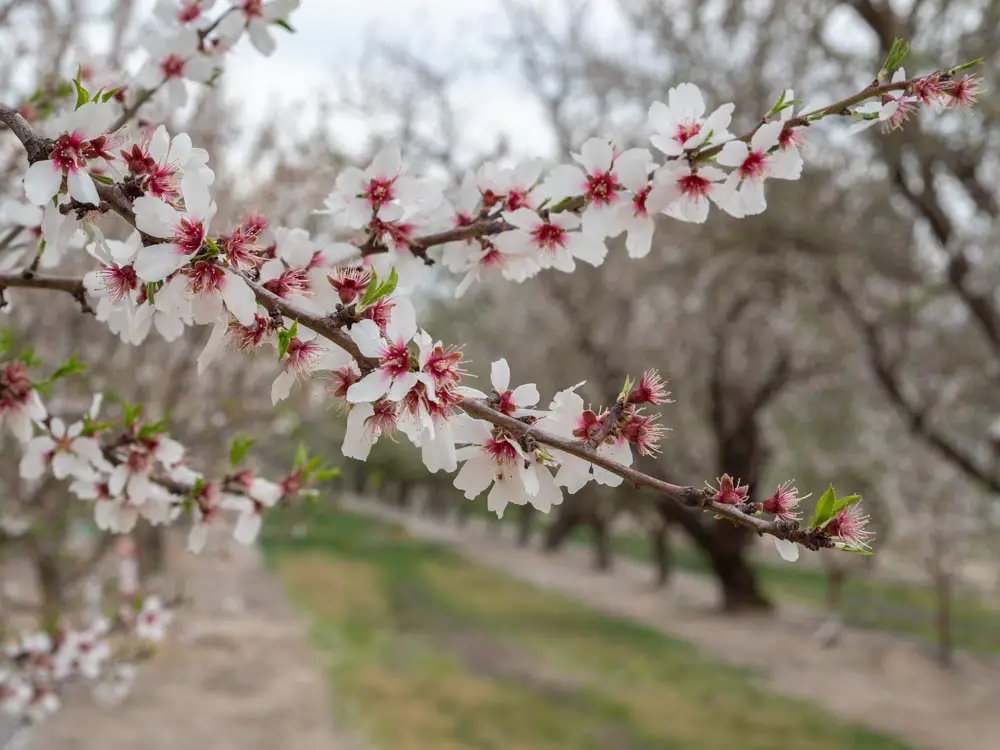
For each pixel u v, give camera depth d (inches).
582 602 721.0
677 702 399.5
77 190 44.7
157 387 220.2
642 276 461.7
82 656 146.6
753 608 668.7
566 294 544.7
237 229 47.9
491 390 52.4
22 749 255.9
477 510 1653.5
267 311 48.1
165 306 45.5
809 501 521.0
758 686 429.1
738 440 643.5
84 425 74.5
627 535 1509.6
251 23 78.5
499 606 691.4
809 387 618.8
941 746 330.6
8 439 182.5
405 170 65.6
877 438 571.2
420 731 337.7
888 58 56.1
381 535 1250.6
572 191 60.9
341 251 64.2
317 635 496.1
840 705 393.1
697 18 421.1
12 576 325.1
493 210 66.9
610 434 51.3
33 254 80.7
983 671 462.0
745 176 57.4
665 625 608.4
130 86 79.9
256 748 297.7
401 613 629.9
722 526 666.2
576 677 447.2
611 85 482.9
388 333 47.1
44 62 151.0
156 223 45.0
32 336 202.1
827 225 382.3
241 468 84.6
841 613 674.2
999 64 290.4
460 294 67.6
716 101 402.0
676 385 608.7
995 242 348.8
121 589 200.2
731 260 412.8
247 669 394.9
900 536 506.9
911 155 339.6
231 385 245.6
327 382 50.3
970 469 426.3
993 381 407.5
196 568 668.7
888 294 431.5
